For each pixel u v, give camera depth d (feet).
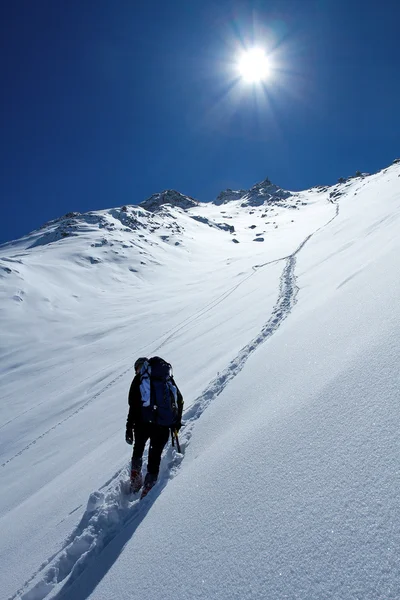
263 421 12.48
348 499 7.19
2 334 127.75
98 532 11.85
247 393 17.24
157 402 13.65
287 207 505.25
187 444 15.57
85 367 86.48
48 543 13.70
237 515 8.75
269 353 21.81
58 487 20.81
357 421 9.18
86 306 156.66
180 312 109.29
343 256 59.11
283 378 16.16
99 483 16.63
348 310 19.60
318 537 6.82
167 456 14.97
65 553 11.36
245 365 22.68
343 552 6.27
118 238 256.52
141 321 116.06
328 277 46.14
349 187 469.98
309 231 247.09
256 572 6.93
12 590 11.65
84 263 210.18
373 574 5.65
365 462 7.78
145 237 275.39
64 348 109.60
